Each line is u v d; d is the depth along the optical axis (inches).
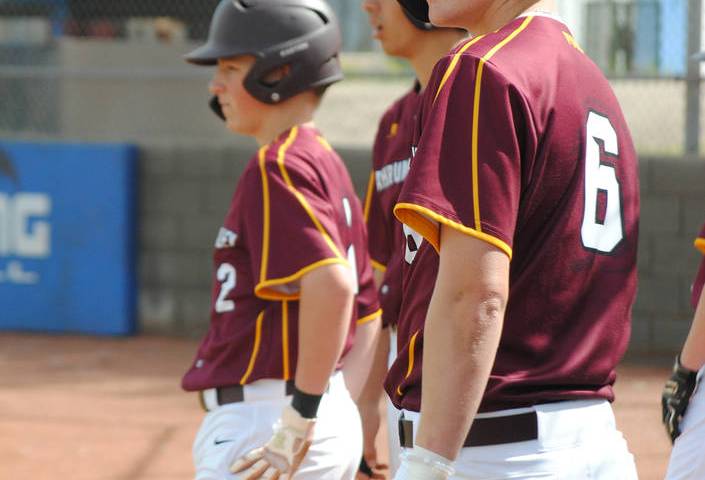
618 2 1117.7
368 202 497.0
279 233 378.9
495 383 275.6
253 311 391.5
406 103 473.4
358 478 481.4
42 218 1219.9
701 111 1091.3
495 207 257.4
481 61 265.3
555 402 280.1
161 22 1485.0
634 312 1075.3
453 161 261.4
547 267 275.7
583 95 285.1
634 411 869.2
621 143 299.4
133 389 962.1
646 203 1066.1
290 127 419.2
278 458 375.9
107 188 1199.6
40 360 1089.4
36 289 1227.2
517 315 276.8
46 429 823.7
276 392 386.6
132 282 1213.7
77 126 1352.1
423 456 258.7
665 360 1069.1
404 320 299.0
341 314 373.7
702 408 389.4
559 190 274.5
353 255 411.5
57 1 1501.0
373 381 475.8
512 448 276.5
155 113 1353.3
